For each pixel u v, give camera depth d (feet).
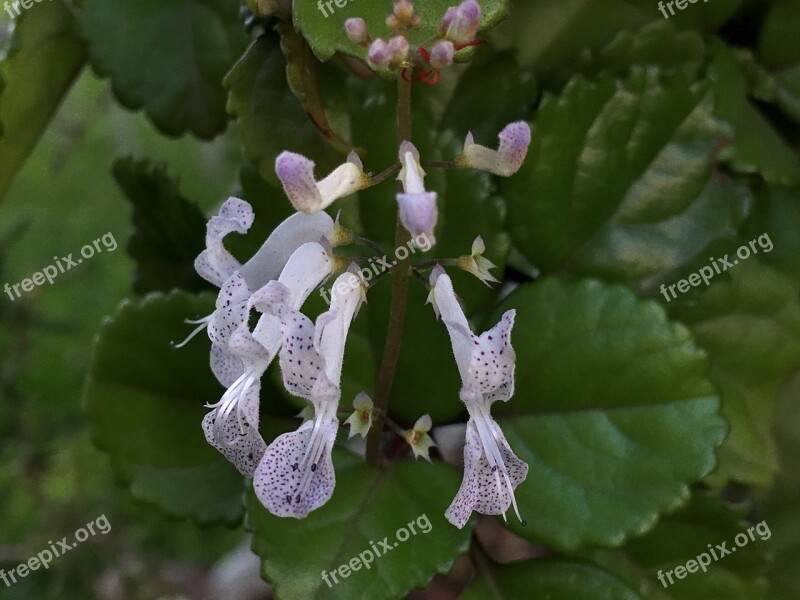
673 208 0.29
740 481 0.30
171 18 0.31
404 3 0.19
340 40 0.22
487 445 0.19
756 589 0.29
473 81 0.29
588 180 0.29
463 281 0.28
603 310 0.27
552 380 0.27
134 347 0.28
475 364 0.18
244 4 0.27
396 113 0.27
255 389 0.19
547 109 0.28
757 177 0.31
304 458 0.19
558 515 0.26
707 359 0.26
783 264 0.30
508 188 0.29
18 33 0.29
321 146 0.26
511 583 0.28
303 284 0.20
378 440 0.26
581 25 0.29
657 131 0.29
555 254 0.30
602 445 0.27
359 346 0.28
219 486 0.29
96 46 0.30
